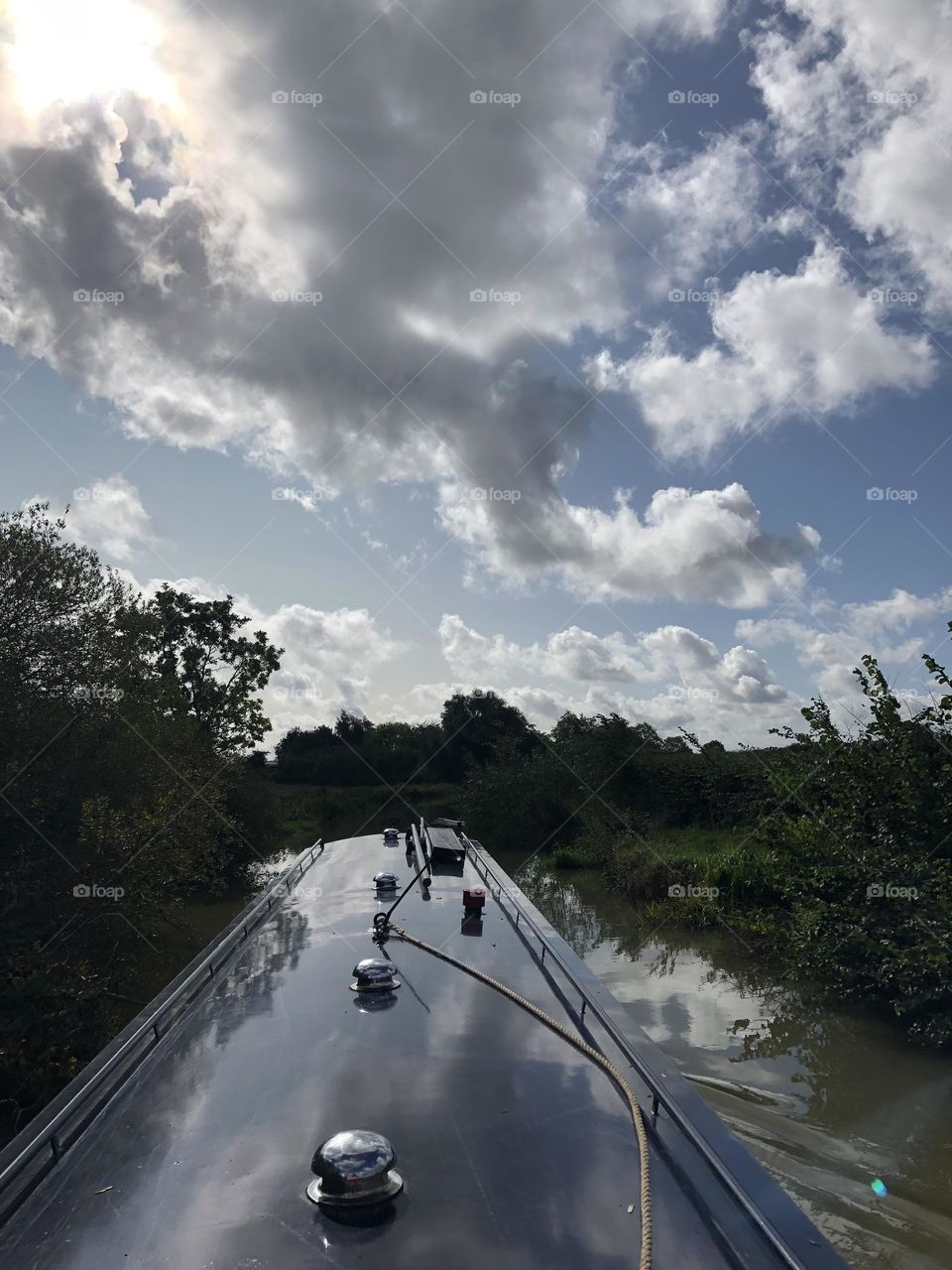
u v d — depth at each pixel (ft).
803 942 23.52
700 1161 7.71
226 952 14.90
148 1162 7.87
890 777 24.16
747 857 34.30
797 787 26.37
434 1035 11.02
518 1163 7.75
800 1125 15.34
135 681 32.40
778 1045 19.53
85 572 30.63
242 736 55.01
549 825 61.11
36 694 28.22
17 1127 19.13
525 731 71.36
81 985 23.79
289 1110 8.85
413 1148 8.00
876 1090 16.71
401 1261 6.29
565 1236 6.63
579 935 32.12
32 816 26.91
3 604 27.89
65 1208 7.13
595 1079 9.61
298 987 13.15
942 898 21.20
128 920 27.58
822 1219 12.22
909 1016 20.66
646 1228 6.59
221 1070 9.97
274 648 60.59
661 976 25.68
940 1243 11.64
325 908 19.13
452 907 19.04
